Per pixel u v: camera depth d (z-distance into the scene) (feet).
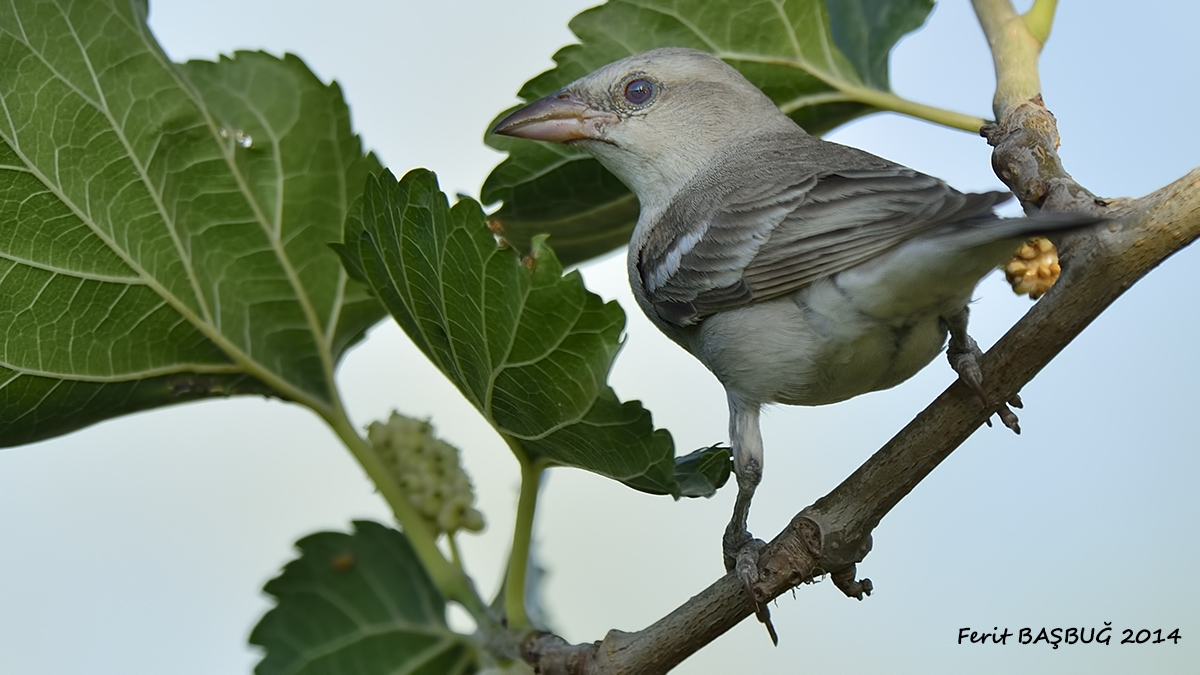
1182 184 21.24
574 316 21.84
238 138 27.94
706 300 29.78
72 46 25.89
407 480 26.55
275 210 28.37
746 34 30.40
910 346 27.35
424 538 26.21
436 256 22.61
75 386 27.17
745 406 29.30
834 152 30.91
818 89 30.91
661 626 24.14
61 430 27.96
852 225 27.37
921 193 26.68
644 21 30.60
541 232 33.71
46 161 25.88
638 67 32.81
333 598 25.91
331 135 28.73
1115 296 21.94
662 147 32.68
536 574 32.50
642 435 22.99
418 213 22.52
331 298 28.71
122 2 26.27
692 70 32.63
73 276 26.40
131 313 27.09
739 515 28.50
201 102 27.35
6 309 26.03
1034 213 23.49
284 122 28.50
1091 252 21.83
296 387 28.37
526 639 25.23
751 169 30.81
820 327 27.63
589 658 24.27
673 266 30.76
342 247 25.77
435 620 26.11
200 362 28.02
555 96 33.06
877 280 26.11
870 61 30.42
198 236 27.81
